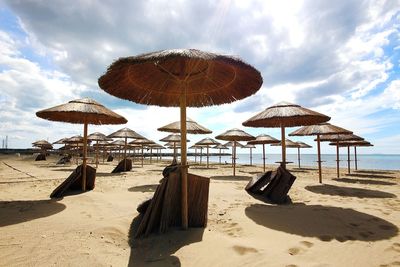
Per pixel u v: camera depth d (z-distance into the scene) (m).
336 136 12.24
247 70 3.32
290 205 5.36
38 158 29.17
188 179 3.65
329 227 3.73
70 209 4.48
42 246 2.84
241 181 9.77
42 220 3.77
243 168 20.67
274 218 4.12
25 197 5.77
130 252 2.89
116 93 4.08
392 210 4.91
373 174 15.67
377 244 3.13
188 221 3.65
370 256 2.79
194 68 3.75
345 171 18.34
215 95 4.59
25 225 3.53
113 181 8.80
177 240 3.15
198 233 3.36
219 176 12.11
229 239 3.16
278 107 6.05
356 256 2.79
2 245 2.83
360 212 4.59
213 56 2.79
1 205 4.64
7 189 7.01
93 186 6.64
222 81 4.13
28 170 14.66
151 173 12.64
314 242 3.16
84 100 6.36
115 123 7.45
